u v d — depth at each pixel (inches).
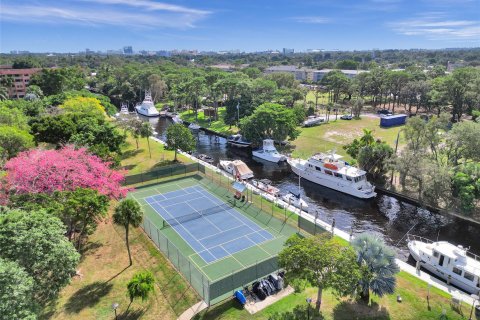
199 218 1718.8
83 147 1811.0
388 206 2007.9
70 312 1015.6
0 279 703.7
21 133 2026.3
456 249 1280.8
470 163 1886.1
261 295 1080.8
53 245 887.7
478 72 3846.0
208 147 3304.6
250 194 2005.4
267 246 1461.6
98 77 7253.9
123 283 1161.4
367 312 1016.9
